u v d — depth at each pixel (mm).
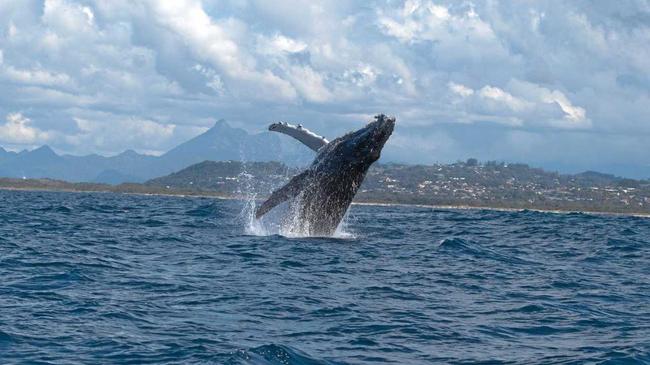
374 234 39750
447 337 16953
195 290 21094
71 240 33312
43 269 24016
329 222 33125
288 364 14438
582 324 18578
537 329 17984
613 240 45344
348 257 28875
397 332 17203
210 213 59250
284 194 31188
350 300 20562
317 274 24656
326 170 31375
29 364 14016
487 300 21453
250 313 18484
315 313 18766
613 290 23969
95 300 19297
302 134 32125
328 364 14617
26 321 16875
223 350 15031
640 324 18719
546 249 37594
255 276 23781
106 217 51094
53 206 69438
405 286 23172
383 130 30844
